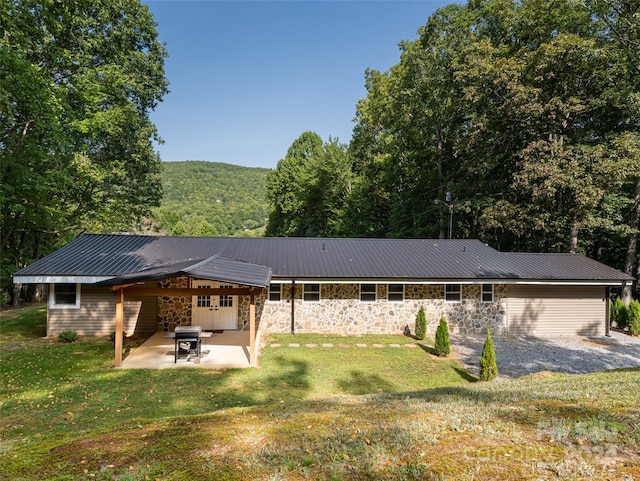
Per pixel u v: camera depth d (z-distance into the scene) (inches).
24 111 580.4
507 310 596.7
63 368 380.8
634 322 601.0
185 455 117.3
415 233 1091.3
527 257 649.0
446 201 979.9
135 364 396.8
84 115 727.1
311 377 375.9
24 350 447.2
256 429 143.8
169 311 556.4
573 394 188.9
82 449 128.1
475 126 810.8
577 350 508.4
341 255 615.5
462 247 682.8
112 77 725.3
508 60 741.3
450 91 951.0
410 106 1011.3
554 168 661.9
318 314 573.6
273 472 103.9
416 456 110.3
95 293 531.8
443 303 586.9
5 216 663.1
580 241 847.7
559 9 741.3
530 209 759.1
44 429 246.5
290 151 1827.0
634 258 826.8
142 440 135.4
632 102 634.8
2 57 479.2
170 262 535.2
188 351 438.3
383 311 578.6
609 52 656.4
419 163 1143.0
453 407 170.1
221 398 311.1
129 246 593.6
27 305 930.1
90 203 919.0
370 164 1384.1
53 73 694.5
